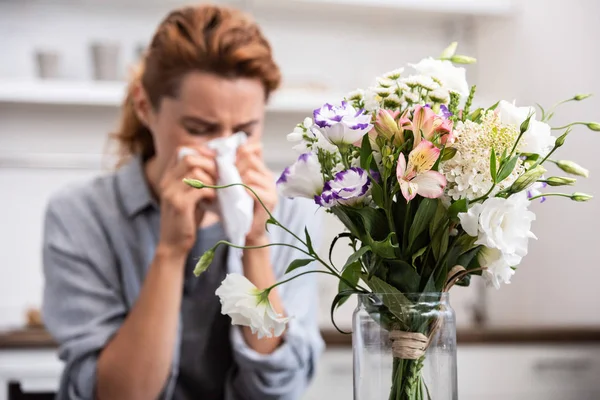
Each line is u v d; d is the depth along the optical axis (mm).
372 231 773
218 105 1490
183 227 1497
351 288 790
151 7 3148
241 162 1534
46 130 3076
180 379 1603
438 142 730
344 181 727
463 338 2602
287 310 1641
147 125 1663
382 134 733
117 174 1688
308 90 3076
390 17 3270
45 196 3076
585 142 2967
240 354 1502
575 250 2988
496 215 719
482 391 2607
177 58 1479
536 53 3100
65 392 1553
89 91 2938
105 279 1608
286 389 1556
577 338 2674
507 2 3162
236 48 1479
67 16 3109
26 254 3057
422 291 778
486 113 763
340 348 2545
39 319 2711
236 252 1597
